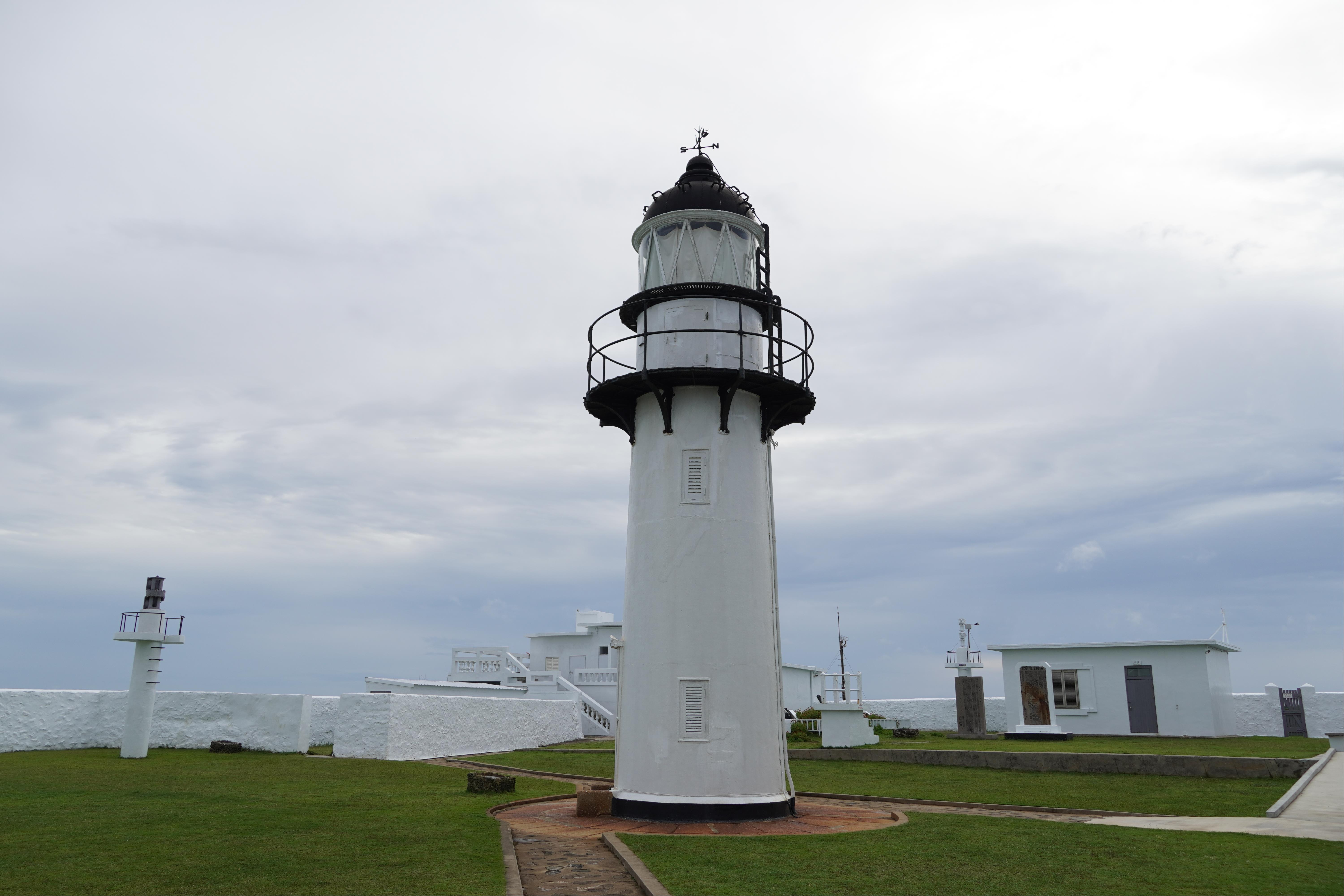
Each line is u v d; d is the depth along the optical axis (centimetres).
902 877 980
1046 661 3997
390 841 1181
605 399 1658
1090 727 3850
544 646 5669
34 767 2158
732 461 1573
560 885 973
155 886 920
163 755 2617
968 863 1057
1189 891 918
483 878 959
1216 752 2658
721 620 1495
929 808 1698
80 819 1348
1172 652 3738
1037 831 1302
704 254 1681
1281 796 1739
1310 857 1080
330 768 2289
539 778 2200
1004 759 2311
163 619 2544
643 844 1184
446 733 2870
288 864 1031
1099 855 1103
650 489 1580
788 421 1761
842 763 2586
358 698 2708
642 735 1484
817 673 5609
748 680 1491
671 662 1483
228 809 1483
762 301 1653
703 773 1433
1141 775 2097
